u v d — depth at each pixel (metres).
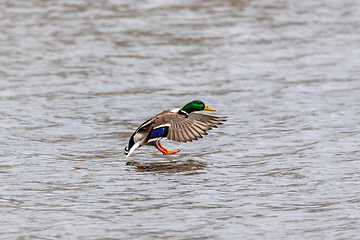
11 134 14.39
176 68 21.38
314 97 18.14
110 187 11.03
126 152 11.81
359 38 26.05
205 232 9.05
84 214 9.76
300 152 13.13
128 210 9.93
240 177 11.59
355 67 21.73
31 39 24.84
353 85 19.45
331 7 32.56
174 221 9.46
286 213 9.77
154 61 22.20
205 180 11.41
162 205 10.13
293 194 10.62
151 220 9.51
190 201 10.31
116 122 15.62
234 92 18.73
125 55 22.91
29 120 15.59
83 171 11.94
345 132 14.60
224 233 9.02
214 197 10.49
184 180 11.41
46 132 14.63
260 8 31.91
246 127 15.17
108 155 13.00
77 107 16.92
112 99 17.80
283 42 25.30
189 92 18.70
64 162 12.49
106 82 19.58
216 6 32.22
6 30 26.17
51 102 17.34
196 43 24.92
